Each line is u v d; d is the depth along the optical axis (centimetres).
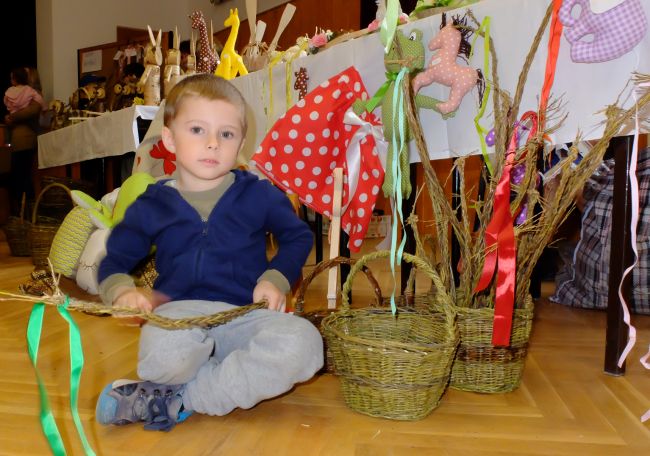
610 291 117
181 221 108
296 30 477
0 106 583
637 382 114
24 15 563
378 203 404
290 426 94
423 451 85
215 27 563
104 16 564
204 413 98
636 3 99
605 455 83
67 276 206
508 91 119
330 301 145
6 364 125
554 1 104
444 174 274
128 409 92
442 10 141
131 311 76
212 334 103
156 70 264
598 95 107
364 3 413
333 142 151
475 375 109
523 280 113
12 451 84
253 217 112
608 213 180
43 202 327
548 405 103
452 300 116
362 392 98
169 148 117
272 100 183
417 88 132
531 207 114
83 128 306
